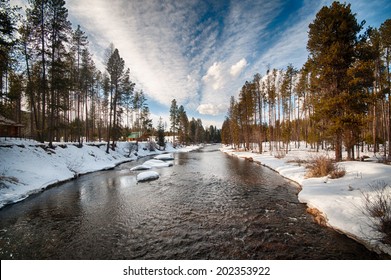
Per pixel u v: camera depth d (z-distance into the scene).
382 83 17.19
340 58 12.42
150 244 5.29
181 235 5.74
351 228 5.25
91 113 41.69
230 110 48.22
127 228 6.30
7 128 20.64
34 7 17.02
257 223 6.41
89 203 8.93
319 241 5.15
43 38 17.48
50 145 17.55
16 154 13.45
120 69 27.86
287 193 9.77
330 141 14.51
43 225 6.64
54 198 9.74
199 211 7.66
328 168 10.84
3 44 11.37
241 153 33.97
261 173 15.43
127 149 34.38
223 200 8.97
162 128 55.91
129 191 10.94
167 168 19.95
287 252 4.73
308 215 6.96
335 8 12.72
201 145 87.12
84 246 5.27
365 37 12.37
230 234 5.73
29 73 18.91
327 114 13.05
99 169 18.89
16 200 9.15
